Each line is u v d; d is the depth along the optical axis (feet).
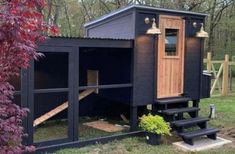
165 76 25.57
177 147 21.57
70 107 20.83
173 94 26.27
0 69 9.05
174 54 26.11
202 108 35.55
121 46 23.09
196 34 26.94
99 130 26.11
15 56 9.00
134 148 21.04
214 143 22.52
